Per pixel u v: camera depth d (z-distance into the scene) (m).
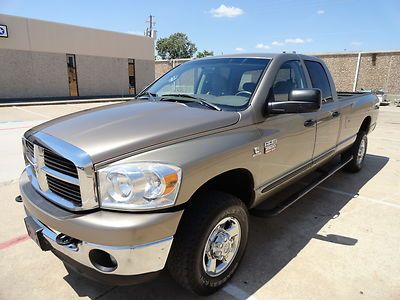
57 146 2.08
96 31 22.56
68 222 1.96
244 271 2.80
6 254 3.04
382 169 5.86
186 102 2.96
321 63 4.16
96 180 1.92
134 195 1.89
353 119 4.80
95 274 2.00
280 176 3.12
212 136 2.35
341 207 4.16
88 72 22.73
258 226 3.63
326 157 4.15
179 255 2.19
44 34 19.91
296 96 2.65
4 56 18.58
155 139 2.10
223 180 2.70
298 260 2.98
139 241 1.88
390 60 21.64
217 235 2.41
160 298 2.47
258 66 3.12
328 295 2.52
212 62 3.48
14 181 5.00
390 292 2.56
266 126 2.81
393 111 15.90
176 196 2.00
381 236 3.44
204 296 2.49
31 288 2.57
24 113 13.52
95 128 2.28
